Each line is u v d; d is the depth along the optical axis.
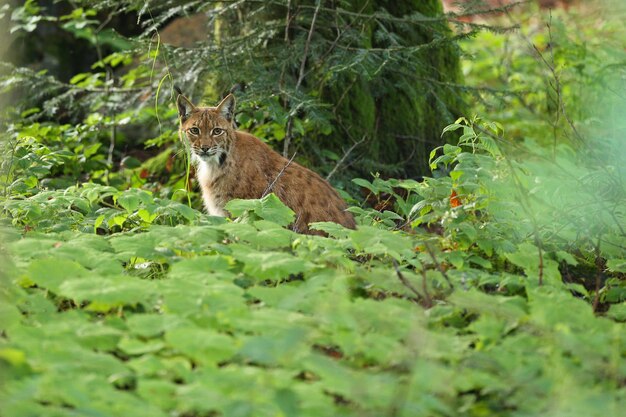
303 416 5.83
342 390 6.14
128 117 15.17
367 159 14.02
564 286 8.84
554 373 6.75
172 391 6.18
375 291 8.69
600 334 7.38
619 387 6.89
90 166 14.77
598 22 21.06
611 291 9.27
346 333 6.86
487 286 9.33
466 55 13.25
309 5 14.23
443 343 7.04
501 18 21.36
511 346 7.20
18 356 6.23
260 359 5.85
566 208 10.80
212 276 7.86
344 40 13.99
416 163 15.19
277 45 14.45
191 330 6.60
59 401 6.07
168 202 9.66
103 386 6.11
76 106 15.64
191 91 14.45
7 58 17.89
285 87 13.23
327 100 14.53
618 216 10.81
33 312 7.67
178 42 18.42
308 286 7.96
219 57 13.38
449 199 9.88
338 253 8.62
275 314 7.12
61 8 20.62
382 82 14.12
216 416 6.41
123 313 7.93
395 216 10.69
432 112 15.48
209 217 9.70
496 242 9.38
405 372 6.78
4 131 14.82
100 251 8.89
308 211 11.98
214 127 12.48
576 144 12.84
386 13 13.53
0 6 16.16
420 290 8.41
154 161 15.55
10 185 10.88
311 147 14.23
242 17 14.70
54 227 9.80
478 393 7.03
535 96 18.16
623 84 15.53
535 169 12.47
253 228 8.88
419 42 15.19
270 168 12.49
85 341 6.86
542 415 6.26
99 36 19.52
